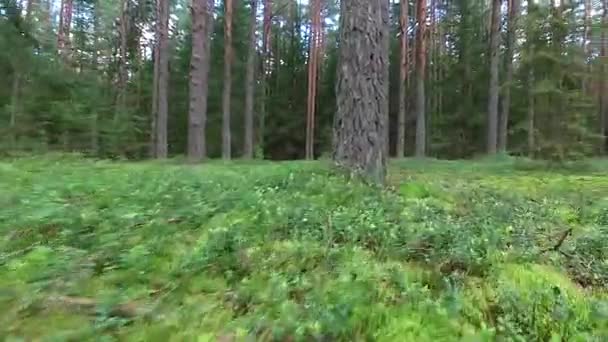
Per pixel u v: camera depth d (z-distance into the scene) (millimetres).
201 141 11227
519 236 2973
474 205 4090
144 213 3236
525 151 13383
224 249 2520
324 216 3131
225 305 1949
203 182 4688
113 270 2281
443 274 2256
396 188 4703
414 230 2848
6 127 11641
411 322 1772
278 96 31156
